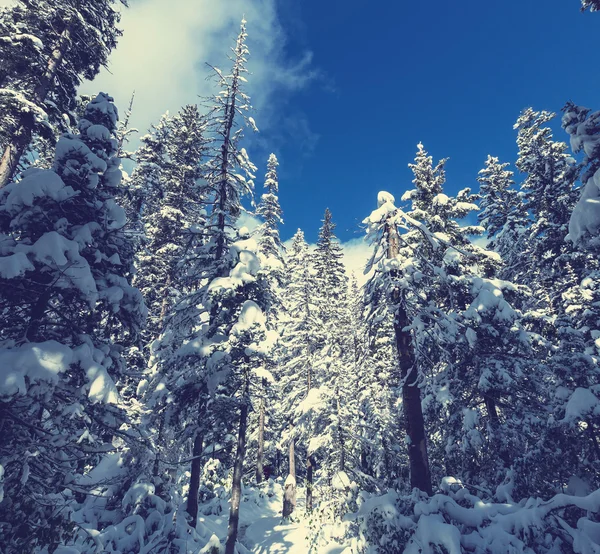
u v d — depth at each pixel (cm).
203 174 1691
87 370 806
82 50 1533
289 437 2344
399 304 1281
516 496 1023
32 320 847
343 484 1550
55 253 790
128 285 1009
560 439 1088
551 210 1822
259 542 1634
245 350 1219
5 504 661
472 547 765
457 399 1320
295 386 2434
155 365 1506
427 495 962
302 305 2462
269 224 2591
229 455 1456
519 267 2003
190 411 1351
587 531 700
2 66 1309
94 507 1243
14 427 790
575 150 927
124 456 1364
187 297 1408
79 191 925
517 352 1330
